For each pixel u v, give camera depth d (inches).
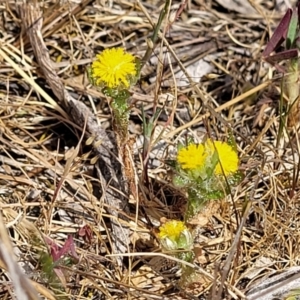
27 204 10.4
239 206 10.4
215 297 8.1
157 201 10.6
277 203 10.5
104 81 9.5
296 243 9.9
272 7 15.0
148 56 11.5
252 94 12.7
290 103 11.6
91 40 13.7
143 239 10.1
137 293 8.9
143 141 11.3
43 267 8.8
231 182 9.1
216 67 13.6
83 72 13.1
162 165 11.2
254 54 13.9
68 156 11.4
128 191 10.5
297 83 11.7
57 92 12.3
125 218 10.3
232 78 13.3
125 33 14.1
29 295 7.2
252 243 10.1
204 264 9.7
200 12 14.7
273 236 10.0
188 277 9.1
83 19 13.9
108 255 9.3
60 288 8.9
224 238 10.1
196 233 9.8
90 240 9.7
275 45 11.5
